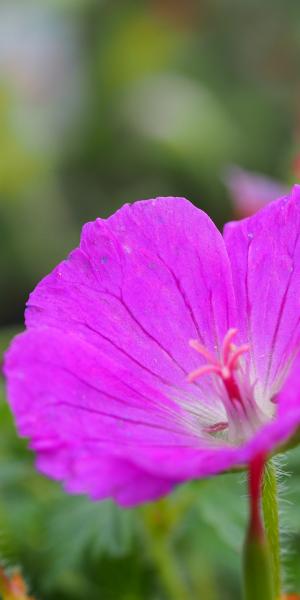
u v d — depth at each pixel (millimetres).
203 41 556
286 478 234
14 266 459
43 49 530
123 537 232
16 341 184
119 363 193
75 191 497
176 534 241
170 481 174
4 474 240
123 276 197
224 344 195
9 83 493
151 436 190
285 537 230
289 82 538
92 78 524
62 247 465
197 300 199
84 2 541
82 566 242
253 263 200
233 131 504
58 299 195
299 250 197
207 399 198
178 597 236
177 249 199
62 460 178
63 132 509
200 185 490
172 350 198
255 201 258
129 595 243
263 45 555
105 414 188
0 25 536
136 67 531
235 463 173
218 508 232
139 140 503
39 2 542
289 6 558
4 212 465
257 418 195
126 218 198
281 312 198
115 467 176
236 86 539
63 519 235
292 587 229
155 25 544
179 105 507
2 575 207
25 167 469
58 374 185
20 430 180
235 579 252
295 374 176
